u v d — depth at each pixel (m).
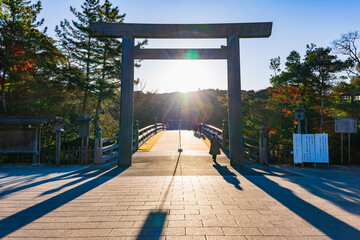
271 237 3.02
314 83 14.37
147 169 8.70
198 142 17.47
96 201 4.67
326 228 3.31
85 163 10.33
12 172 8.36
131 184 6.25
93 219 3.68
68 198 4.90
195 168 8.87
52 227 3.37
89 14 18.47
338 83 15.12
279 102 14.59
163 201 4.65
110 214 3.91
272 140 12.37
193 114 43.38
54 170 8.78
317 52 14.62
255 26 10.12
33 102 16.03
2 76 16.27
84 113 17.97
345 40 17.91
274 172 8.27
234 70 10.02
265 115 13.99
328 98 15.12
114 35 9.98
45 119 10.03
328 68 14.03
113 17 20.27
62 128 10.47
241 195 5.11
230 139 9.83
